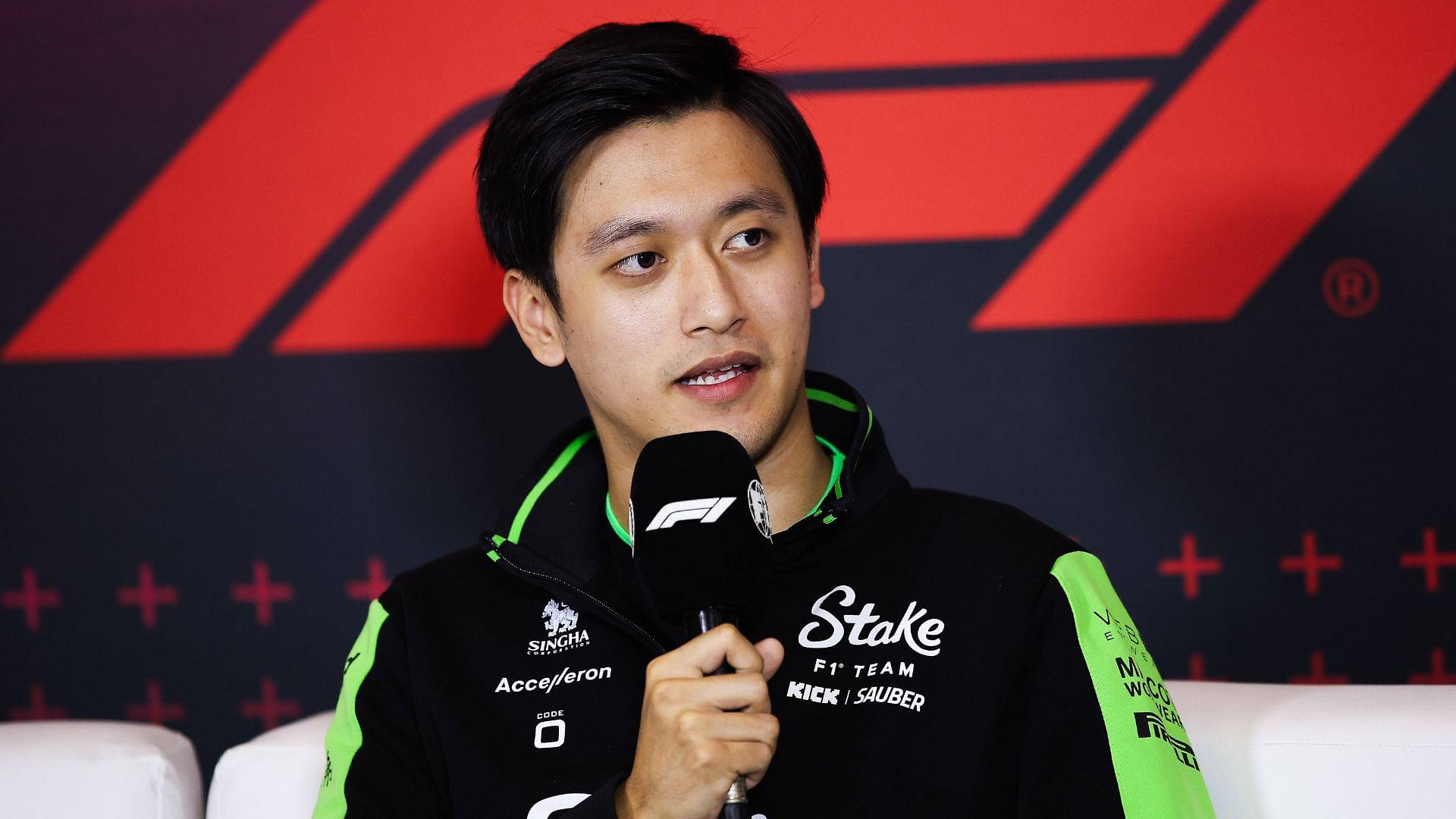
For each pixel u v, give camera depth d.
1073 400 4.14
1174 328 4.11
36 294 4.34
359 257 4.32
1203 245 4.10
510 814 2.50
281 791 2.81
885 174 4.19
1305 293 4.06
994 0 4.16
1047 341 4.15
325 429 4.33
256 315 4.33
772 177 2.47
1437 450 4.02
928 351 4.19
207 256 4.33
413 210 4.31
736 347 2.39
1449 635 4.01
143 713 4.35
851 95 4.20
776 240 2.46
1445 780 2.42
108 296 4.34
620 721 2.54
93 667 4.36
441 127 4.30
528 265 2.63
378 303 4.32
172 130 4.33
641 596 2.68
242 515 4.34
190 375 4.34
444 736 2.61
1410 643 4.03
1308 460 4.07
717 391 2.43
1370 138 4.04
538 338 2.78
